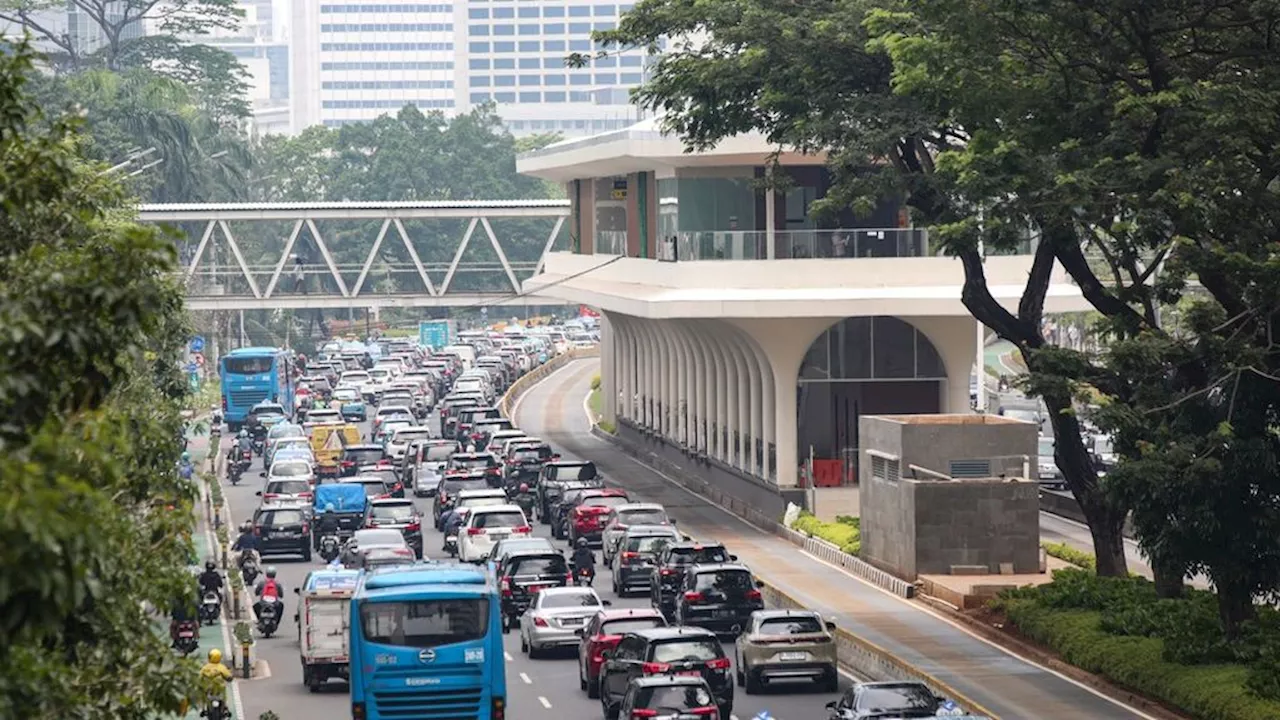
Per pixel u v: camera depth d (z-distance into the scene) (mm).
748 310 181375
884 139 121562
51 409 43500
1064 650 111562
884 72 127875
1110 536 127938
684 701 87438
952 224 111625
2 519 33781
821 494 187375
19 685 37906
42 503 34062
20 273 45156
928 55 108812
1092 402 107750
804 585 145000
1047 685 106375
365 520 164375
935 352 194000
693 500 198875
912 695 84875
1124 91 108500
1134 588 120688
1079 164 107312
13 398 41531
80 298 43938
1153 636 110000
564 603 120250
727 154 189000
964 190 110125
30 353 42656
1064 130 110250
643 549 141625
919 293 182125
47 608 36375
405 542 147375
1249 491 99375
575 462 185250
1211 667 100000
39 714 41312
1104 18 104812
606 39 135000
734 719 97625
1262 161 102625
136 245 44781
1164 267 103625
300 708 103812
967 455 143500
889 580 142500
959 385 193375
